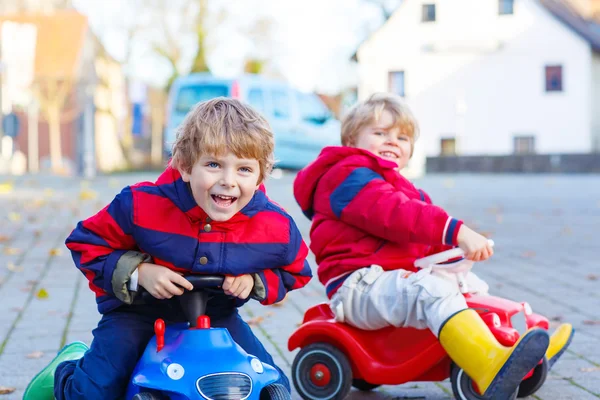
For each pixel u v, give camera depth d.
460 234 3.25
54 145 34.81
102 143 38.97
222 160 2.55
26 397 3.16
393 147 3.83
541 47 37.12
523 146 37.56
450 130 37.94
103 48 39.25
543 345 2.98
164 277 2.60
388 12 39.72
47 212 11.11
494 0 37.38
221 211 2.61
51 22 37.25
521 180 21.09
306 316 3.80
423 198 3.74
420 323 3.36
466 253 3.24
